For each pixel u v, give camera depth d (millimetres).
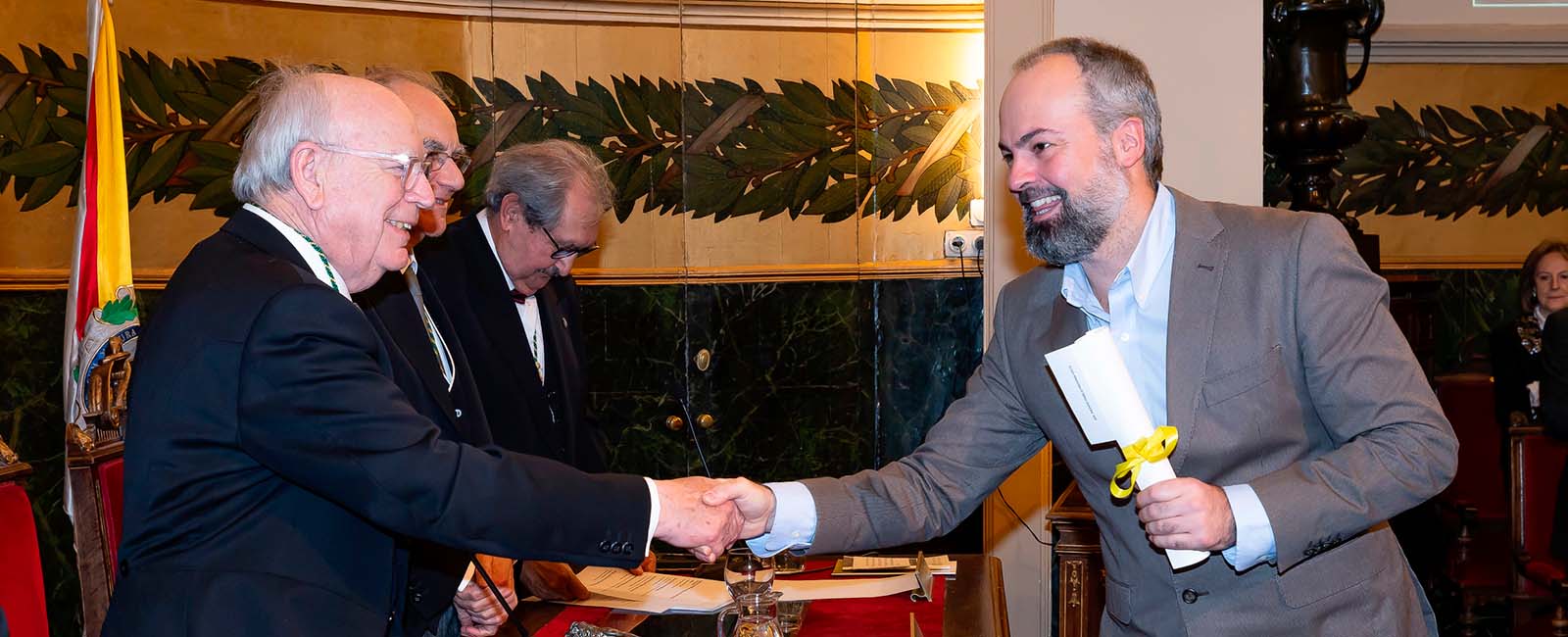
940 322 4930
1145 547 1700
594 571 2344
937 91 4902
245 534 1417
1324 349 1597
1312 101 3430
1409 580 1732
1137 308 1703
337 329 1428
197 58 3783
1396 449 1532
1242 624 1623
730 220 4887
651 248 4805
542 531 1517
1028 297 1884
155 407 1410
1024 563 4051
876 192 4938
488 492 1470
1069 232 1666
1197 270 1658
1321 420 1647
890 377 4945
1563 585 3680
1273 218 1689
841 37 4895
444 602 1870
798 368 4934
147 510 1405
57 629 3344
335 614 1427
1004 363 1932
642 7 4738
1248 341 1621
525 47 4562
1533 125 4992
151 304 3697
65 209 3404
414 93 2080
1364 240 3432
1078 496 3668
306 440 1399
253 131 1556
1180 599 1655
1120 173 1656
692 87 4824
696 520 1699
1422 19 4836
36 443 3309
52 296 3354
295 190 1539
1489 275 5047
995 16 3916
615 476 1645
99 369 2389
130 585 1400
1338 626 1611
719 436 4863
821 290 4941
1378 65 4992
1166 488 1468
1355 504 1497
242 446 1405
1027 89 1665
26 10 3303
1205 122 3537
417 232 2084
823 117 4914
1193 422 1618
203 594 1367
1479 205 5035
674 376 4832
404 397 1489
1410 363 1600
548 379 2621
